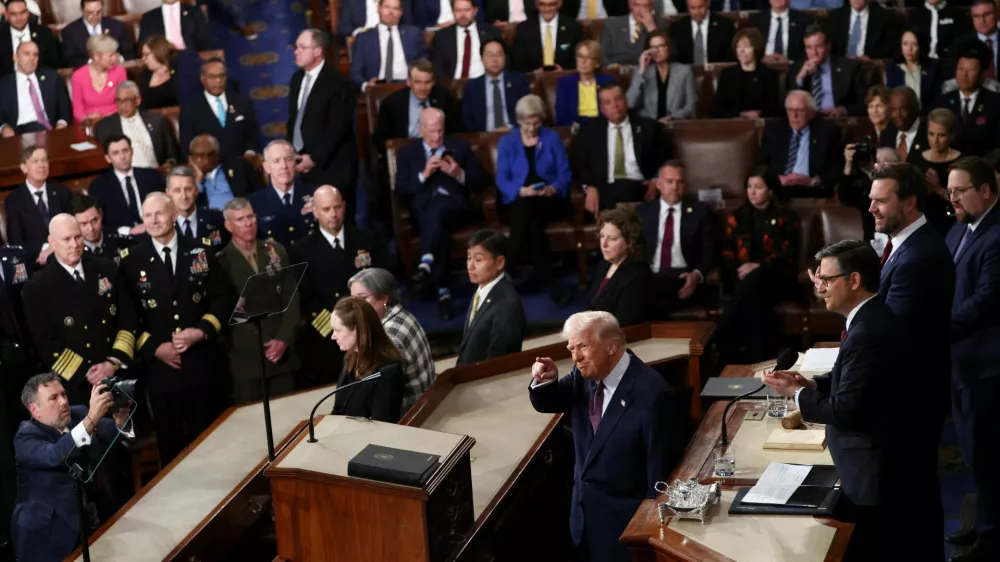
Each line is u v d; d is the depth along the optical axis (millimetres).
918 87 25594
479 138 24250
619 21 27750
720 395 13852
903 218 12477
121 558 12258
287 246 20828
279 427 15258
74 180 23109
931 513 11344
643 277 16812
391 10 27344
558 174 23391
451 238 23125
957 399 14289
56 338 17828
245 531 13625
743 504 11062
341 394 13508
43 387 14852
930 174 20172
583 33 28125
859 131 23031
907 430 10945
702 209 21156
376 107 25875
